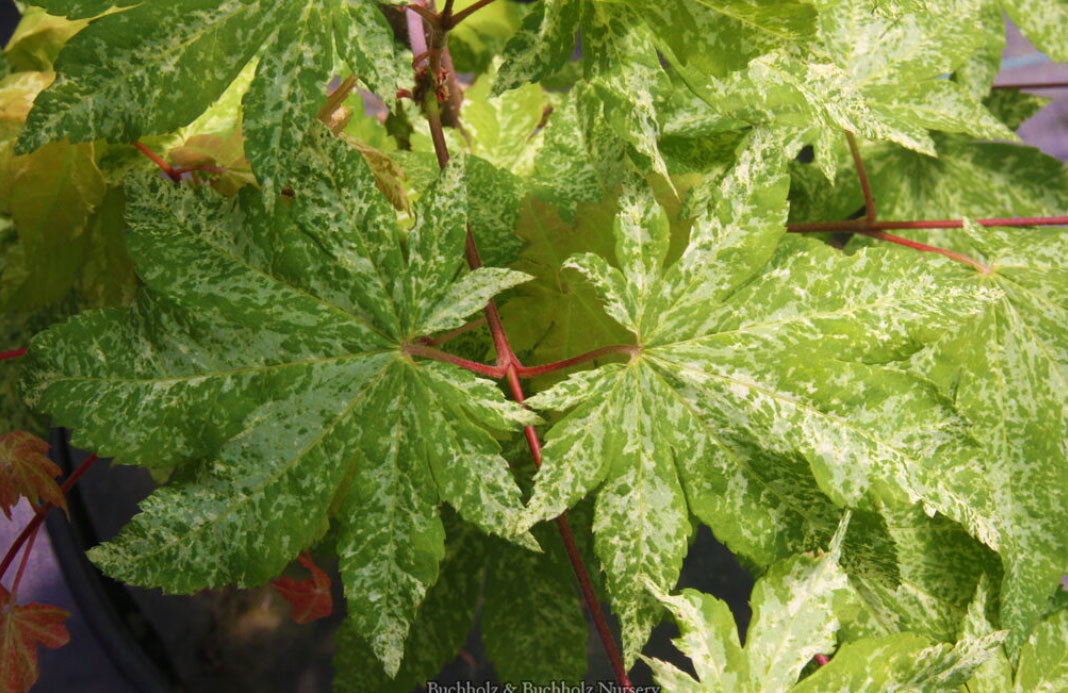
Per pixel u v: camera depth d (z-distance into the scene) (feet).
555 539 1.74
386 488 1.47
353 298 1.49
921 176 1.94
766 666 1.47
